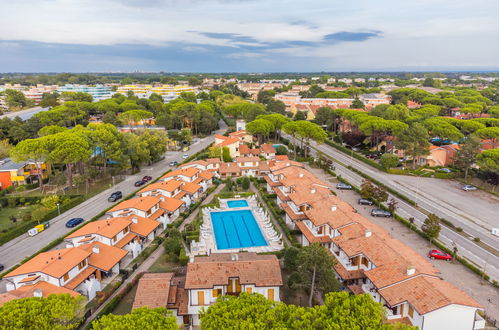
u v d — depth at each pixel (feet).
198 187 286.66
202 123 549.13
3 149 347.77
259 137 462.60
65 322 105.40
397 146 351.25
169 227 232.53
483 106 579.07
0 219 247.29
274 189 273.95
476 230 217.36
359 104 625.00
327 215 195.00
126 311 149.59
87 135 325.21
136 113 508.53
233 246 211.00
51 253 164.96
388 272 139.03
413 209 251.60
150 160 383.24
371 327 93.25
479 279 165.78
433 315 116.47
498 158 278.67
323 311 102.32
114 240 186.09
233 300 104.88
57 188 307.37
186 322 142.31
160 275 153.28
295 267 169.17
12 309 99.19
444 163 357.20
